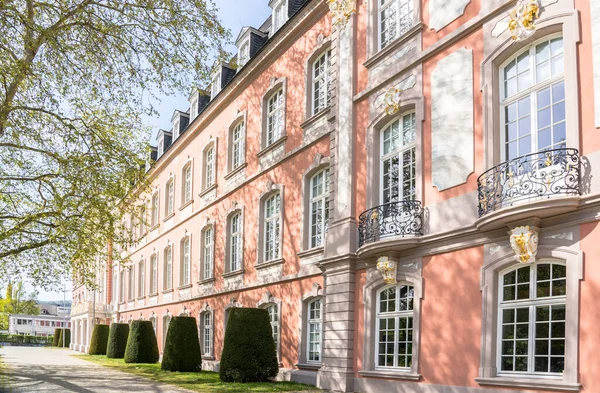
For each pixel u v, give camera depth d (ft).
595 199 24.61
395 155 39.11
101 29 47.88
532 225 27.09
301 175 50.62
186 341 58.13
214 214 71.05
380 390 36.65
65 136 50.88
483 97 31.27
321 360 45.32
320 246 46.01
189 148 84.38
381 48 42.01
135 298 106.52
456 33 33.86
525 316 28.04
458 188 32.63
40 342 216.74
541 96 28.68
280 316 51.60
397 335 36.68
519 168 28.71
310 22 51.57
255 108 61.67
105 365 70.13
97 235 56.39
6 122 45.24
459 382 31.01
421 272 34.88
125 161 53.26
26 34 44.70
